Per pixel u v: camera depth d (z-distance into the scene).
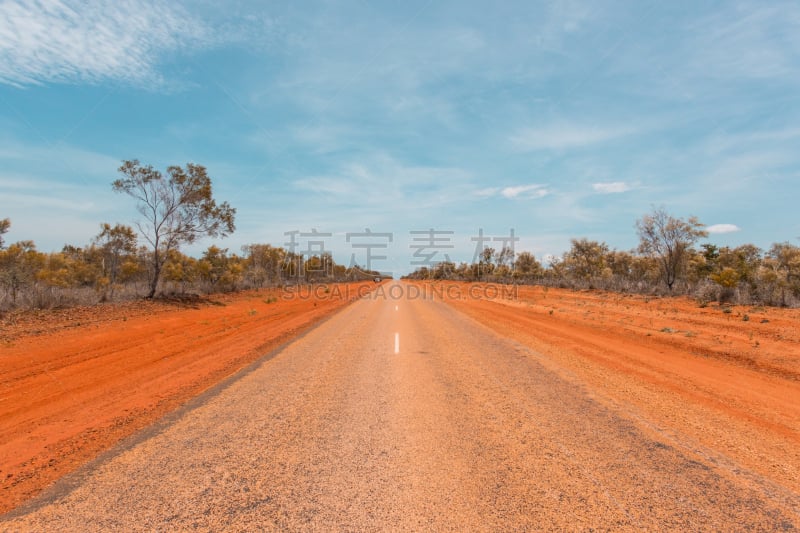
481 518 3.03
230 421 5.07
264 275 38.47
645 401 5.79
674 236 25.11
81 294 17.50
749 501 3.25
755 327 11.68
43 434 4.86
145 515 3.11
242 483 3.56
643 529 2.88
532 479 3.59
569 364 8.11
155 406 5.74
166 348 10.14
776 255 23.81
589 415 5.20
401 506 3.19
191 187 21.33
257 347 10.05
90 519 3.08
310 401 5.83
